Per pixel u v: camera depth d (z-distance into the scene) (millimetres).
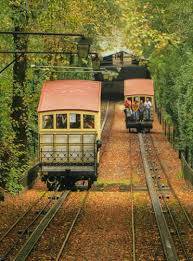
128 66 174125
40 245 36688
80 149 62156
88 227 42750
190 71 68312
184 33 77562
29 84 71938
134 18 72312
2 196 54250
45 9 61344
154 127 134375
